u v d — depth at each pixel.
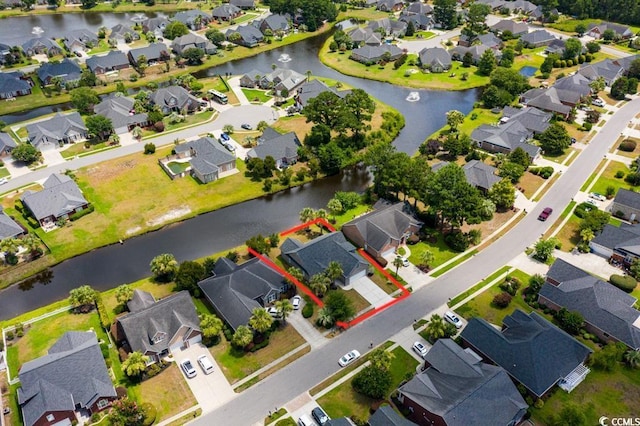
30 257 100.69
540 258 98.81
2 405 71.00
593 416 68.69
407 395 68.50
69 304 88.69
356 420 67.81
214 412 69.88
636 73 183.38
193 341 80.62
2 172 128.25
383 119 155.88
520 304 88.50
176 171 128.50
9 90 168.75
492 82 171.25
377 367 72.56
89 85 177.12
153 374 74.75
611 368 75.38
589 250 100.81
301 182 127.12
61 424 67.56
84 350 73.44
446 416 62.50
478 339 77.44
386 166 112.12
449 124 149.38
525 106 160.12
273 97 172.50
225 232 109.44
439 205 101.00
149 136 145.88
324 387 73.38
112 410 67.12
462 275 95.25
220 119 156.62
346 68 198.50
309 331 83.06
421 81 186.75
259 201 120.69
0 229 102.56
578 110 161.00
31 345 80.25
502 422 64.56
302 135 145.88
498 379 68.38
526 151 133.00
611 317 80.75
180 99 158.38
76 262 101.00
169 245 105.38
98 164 131.62
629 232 97.88
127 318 77.69
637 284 92.00
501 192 112.38
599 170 128.62
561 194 119.25
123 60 192.75
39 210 108.75
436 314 83.69
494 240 104.81
